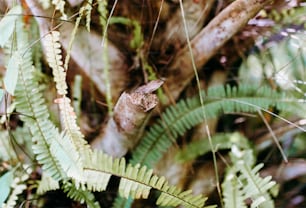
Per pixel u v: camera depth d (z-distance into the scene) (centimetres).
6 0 70
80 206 77
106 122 76
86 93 79
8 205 69
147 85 65
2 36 62
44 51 74
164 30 80
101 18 74
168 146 75
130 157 75
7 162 76
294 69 80
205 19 80
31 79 66
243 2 73
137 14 80
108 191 77
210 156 78
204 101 76
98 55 77
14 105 71
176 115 76
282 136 80
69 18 67
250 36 80
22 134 76
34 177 76
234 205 68
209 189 78
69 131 63
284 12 79
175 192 66
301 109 76
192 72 78
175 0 80
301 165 79
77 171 61
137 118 66
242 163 70
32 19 72
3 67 72
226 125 81
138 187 66
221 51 80
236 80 81
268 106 77
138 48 79
